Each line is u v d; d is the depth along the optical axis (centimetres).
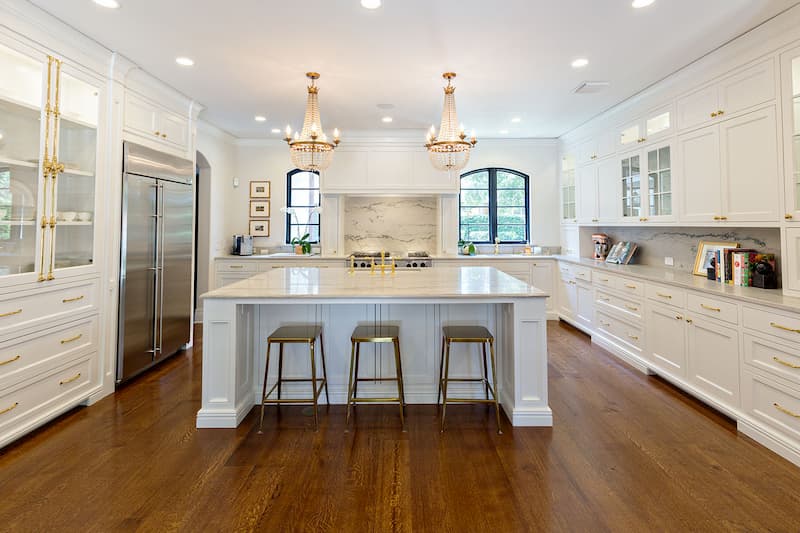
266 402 275
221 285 568
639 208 420
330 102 437
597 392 327
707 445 242
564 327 550
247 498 194
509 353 285
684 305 314
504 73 358
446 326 302
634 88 396
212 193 558
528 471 216
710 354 288
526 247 626
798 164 251
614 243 532
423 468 220
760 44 275
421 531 173
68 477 210
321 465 222
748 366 253
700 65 329
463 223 645
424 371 311
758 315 245
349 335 310
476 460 228
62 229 283
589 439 251
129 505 188
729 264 316
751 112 283
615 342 425
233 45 305
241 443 246
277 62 334
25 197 256
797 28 249
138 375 368
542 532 172
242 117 495
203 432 261
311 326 299
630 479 209
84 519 178
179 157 413
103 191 316
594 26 277
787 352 226
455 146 328
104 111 317
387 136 567
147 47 308
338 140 339
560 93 411
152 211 371
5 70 248
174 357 420
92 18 267
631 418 279
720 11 257
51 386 268
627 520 178
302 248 598
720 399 278
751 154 284
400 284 304
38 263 259
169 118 400
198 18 267
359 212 625
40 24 257
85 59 296
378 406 305
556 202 634
